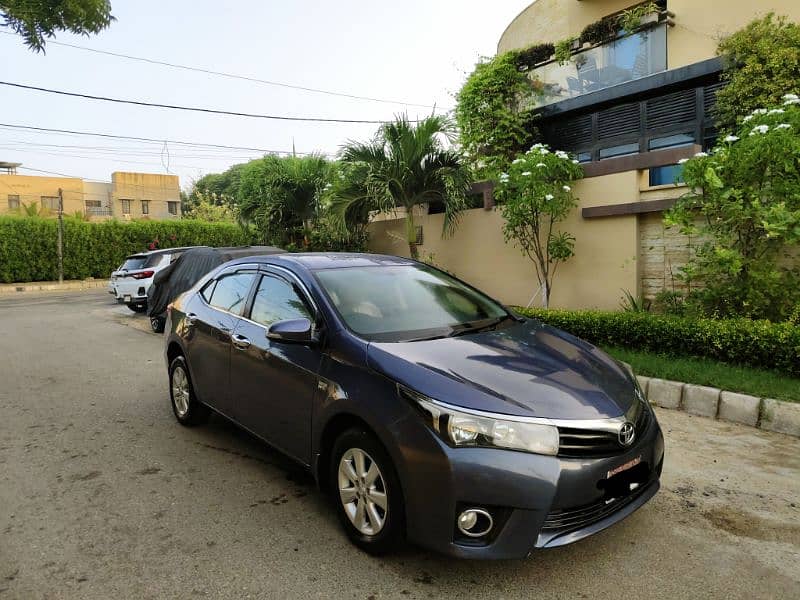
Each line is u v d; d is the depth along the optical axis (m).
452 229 11.27
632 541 3.12
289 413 3.56
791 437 4.68
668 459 4.26
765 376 5.42
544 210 8.66
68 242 25.16
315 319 3.55
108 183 48.69
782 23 10.31
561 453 2.65
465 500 2.60
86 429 5.18
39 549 3.12
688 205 6.73
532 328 3.88
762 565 2.89
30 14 7.17
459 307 4.02
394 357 3.03
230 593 2.70
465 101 14.46
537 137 14.49
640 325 6.59
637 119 12.88
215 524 3.38
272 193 14.70
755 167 6.26
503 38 18.22
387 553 2.94
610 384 3.08
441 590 2.70
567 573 2.83
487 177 11.56
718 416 5.14
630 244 8.52
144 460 4.41
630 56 12.87
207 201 48.12
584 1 14.85
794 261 6.89
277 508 3.59
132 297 13.60
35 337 10.88
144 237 27.47
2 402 6.18
